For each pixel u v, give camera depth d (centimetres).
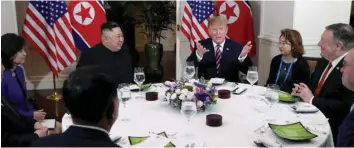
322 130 169
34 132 207
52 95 443
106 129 109
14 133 198
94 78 104
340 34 219
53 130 228
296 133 161
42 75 490
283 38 272
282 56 283
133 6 596
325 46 227
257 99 221
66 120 181
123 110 200
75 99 102
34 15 405
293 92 223
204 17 418
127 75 292
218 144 152
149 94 219
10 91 230
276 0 381
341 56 223
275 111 198
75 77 106
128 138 157
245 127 173
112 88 108
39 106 408
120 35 288
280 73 279
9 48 224
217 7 424
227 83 261
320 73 245
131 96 229
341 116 212
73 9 422
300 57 273
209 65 306
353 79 171
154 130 169
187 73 241
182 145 150
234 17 424
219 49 307
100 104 104
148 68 617
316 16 350
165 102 215
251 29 430
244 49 297
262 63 426
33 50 479
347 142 144
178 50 454
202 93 196
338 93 221
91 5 425
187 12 425
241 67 304
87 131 104
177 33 450
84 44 430
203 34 419
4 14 397
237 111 197
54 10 404
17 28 430
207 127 173
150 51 591
